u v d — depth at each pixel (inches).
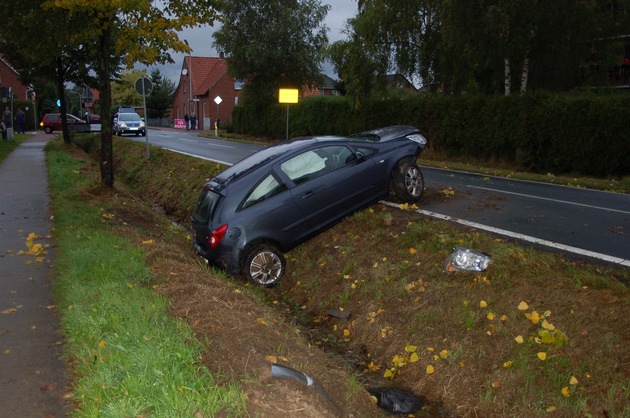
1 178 595.5
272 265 322.0
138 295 218.5
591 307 207.0
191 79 2719.0
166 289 230.4
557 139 729.0
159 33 463.8
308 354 201.6
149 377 151.2
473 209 387.9
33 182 565.0
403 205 374.6
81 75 1018.7
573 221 353.1
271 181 328.2
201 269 284.4
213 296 228.1
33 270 274.7
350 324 265.7
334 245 331.0
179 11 479.2
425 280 263.3
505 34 768.3
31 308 223.8
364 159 358.0
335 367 212.4
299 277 325.4
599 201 430.0
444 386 205.0
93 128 1743.4
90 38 476.1
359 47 991.0
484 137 834.2
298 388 160.6
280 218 324.8
